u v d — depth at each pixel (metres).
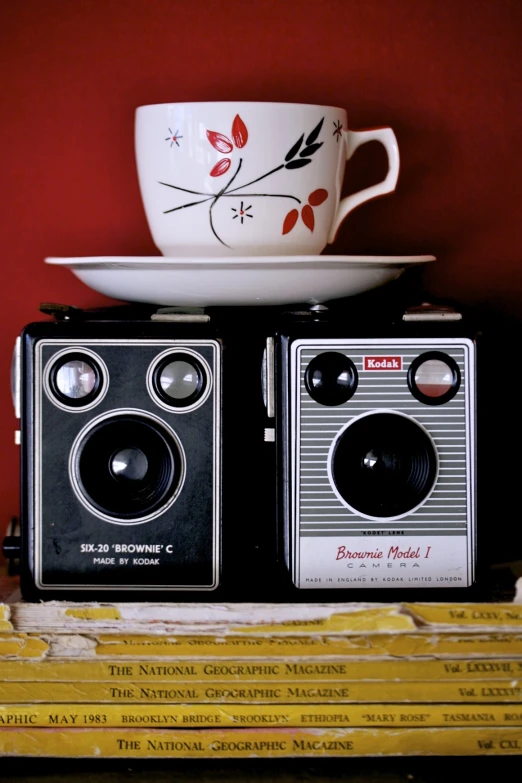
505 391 1.00
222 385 0.75
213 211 0.80
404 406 0.75
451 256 1.00
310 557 0.75
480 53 0.99
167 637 0.70
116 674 0.70
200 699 0.71
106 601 0.75
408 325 0.75
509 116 1.00
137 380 0.75
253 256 0.80
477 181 1.00
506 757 0.74
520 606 0.71
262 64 0.99
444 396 0.75
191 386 0.76
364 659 0.71
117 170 0.99
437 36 0.99
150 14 0.98
